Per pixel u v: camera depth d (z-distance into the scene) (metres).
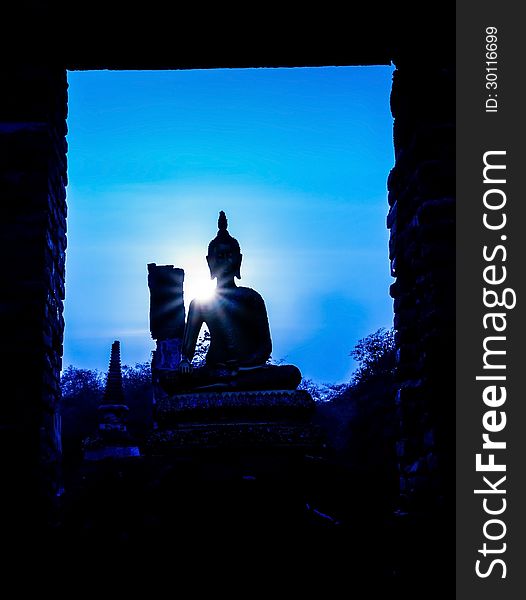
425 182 5.27
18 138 5.20
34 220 5.05
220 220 9.22
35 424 4.75
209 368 8.28
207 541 5.42
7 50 5.37
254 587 4.84
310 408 7.95
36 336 4.88
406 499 5.29
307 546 5.38
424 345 5.10
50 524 4.90
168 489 6.11
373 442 22.88
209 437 7.49
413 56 5.61
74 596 4.60
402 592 4.67
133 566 4.99
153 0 5.72
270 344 8.62
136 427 31.73
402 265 5.76
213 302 8.70
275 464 6.97
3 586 4.42
